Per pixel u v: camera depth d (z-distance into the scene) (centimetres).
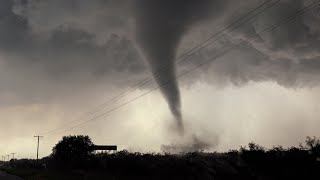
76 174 6119
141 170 5212
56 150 8406
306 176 3378
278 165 3666
